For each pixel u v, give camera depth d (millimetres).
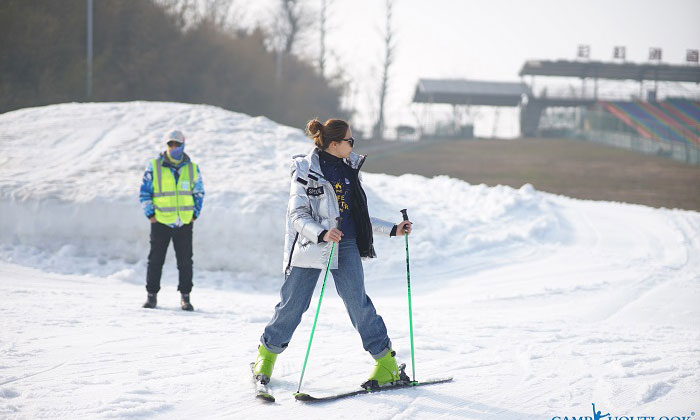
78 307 11258
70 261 17734
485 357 8312
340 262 6395
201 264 18312
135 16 58312
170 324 10055
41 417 5633
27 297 12281
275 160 24781
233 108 65500
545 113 121625
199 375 7094
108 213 18547
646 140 83688
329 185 6277
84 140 25516
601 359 8211
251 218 18406
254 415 5859
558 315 12914
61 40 50031
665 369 7656
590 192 47500
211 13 75125
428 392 6602
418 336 9711
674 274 18328
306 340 9109
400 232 6676
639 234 24422
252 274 18109
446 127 119750
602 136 97938
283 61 91125
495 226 24094
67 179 20672
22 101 45656
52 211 18656
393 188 28422
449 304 14344
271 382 6871
